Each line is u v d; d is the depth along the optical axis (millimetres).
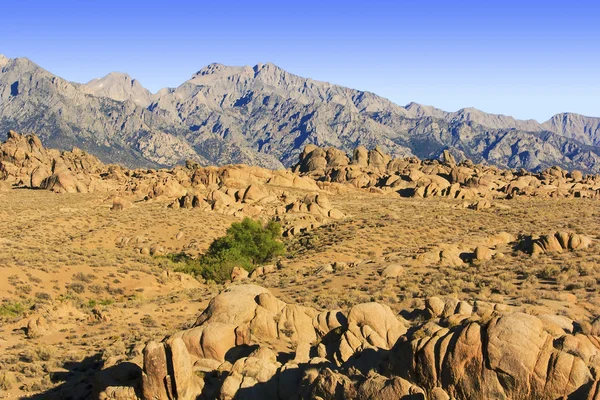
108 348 27875
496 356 14500
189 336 21547
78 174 149750
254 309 24047
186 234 75938
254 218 85938
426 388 15328
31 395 22109
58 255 53875
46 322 33125
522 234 60000
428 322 19047
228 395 17094
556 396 13898
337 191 119750
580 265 37375
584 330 17500
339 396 15352
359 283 39750
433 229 73812
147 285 48875
